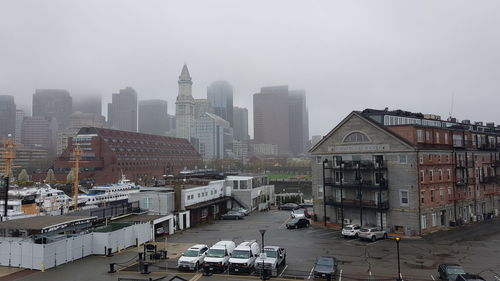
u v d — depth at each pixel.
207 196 66.94
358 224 54.62
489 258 37.44
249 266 31.56
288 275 31.39
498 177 68.44
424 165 51.19
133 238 42.31
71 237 36.16
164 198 55.28
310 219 64.44
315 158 60.59
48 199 81.69
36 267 32.75
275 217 69.00
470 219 60.44
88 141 151.62
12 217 50.09
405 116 63.94
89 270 32.62
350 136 56.44
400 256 38.25
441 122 71.12
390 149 51.91
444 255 38.66
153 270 32.84
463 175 59.44
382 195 52.59
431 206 51.78
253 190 79.25
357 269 33.41
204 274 31.39
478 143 65.75
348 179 56.09
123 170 156.50
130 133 180.12
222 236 49.22
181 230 54.22
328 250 41.00
